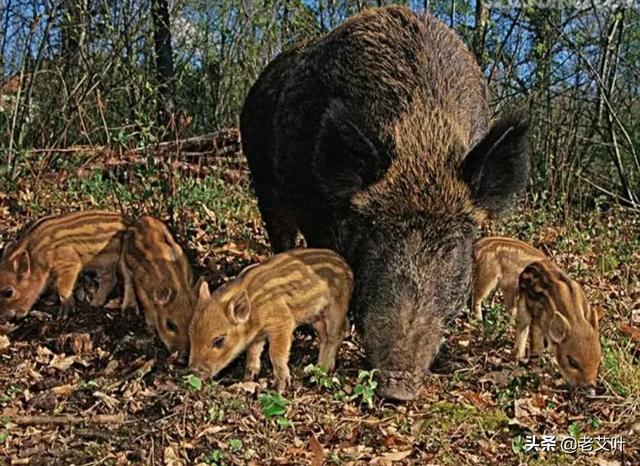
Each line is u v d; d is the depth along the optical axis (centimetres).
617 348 228
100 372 201
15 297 221
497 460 178
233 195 381
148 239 216
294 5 461
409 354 184
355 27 226
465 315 250
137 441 173
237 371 207
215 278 270
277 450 174
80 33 413
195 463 168
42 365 204
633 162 521
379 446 179
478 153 196
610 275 313
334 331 206
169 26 469
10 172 359
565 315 208
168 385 192
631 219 423
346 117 197
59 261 224
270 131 261
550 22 473
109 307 233
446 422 188
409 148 199
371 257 193
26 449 169
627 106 538
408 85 209
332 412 189
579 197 420
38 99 442
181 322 204
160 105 467
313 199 230
